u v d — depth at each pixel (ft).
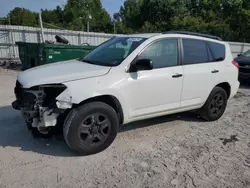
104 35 65.10
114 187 10.18
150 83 13.87
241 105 23.43
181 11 147.95
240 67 32.89
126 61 13.30
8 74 37.40
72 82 11.75
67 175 10.84
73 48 37.45
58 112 11.80
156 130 16.12
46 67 13.66
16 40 54.44
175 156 12.85
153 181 10.68
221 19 143.64
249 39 133.90
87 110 12.00
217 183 10.73
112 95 12.64
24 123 16.38
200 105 17.07
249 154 13.44
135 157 12.57
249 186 10.61
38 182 10.27
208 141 14.85
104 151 13.00
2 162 11.60
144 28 135.74
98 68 12.94
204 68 16.62
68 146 13.34
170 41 15.16
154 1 151.43
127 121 13.83
